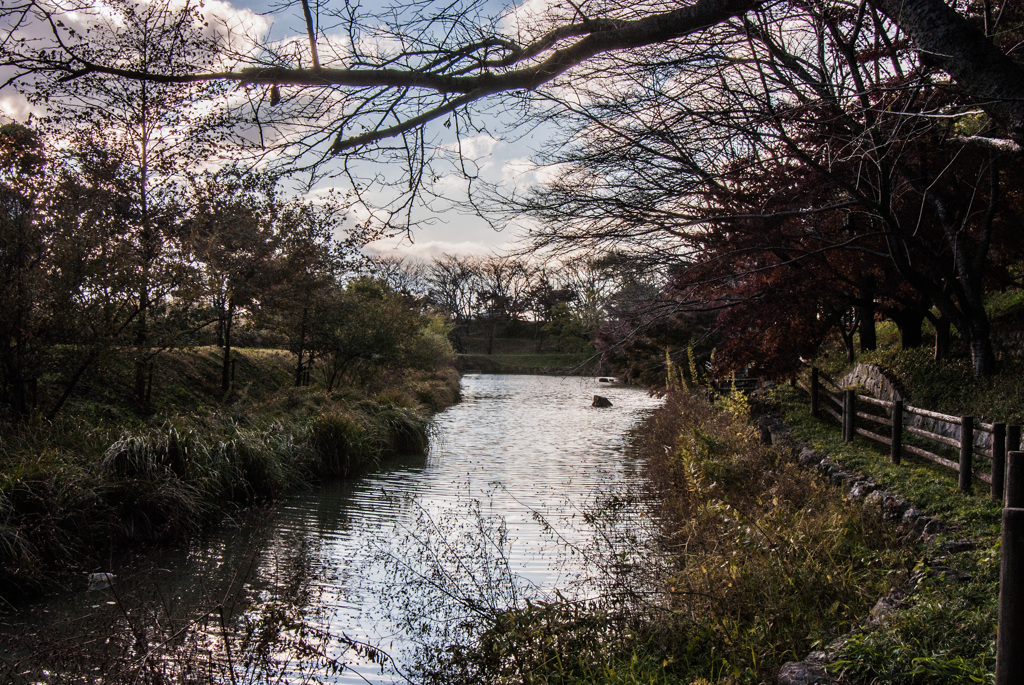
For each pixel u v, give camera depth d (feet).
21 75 12.23
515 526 29.76
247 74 12.89
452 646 16.57
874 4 16.02
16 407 33.50
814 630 15.52
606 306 45.21
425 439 54.13
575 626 16.19
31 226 33.58
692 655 15.29
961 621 13.41
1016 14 24.84
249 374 64.18
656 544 24.81
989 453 24.04
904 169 30.73
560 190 28.66
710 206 33.53
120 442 29.89
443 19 14.14
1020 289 53.57
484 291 224.33
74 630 18.62
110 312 37.14
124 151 38.65
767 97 23.03
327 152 14.17
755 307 40.73
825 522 21.98
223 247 48.78
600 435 65.21
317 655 16.66
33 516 23.63
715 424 42.50
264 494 35.53
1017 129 12.94
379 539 28.43
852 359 58.13
